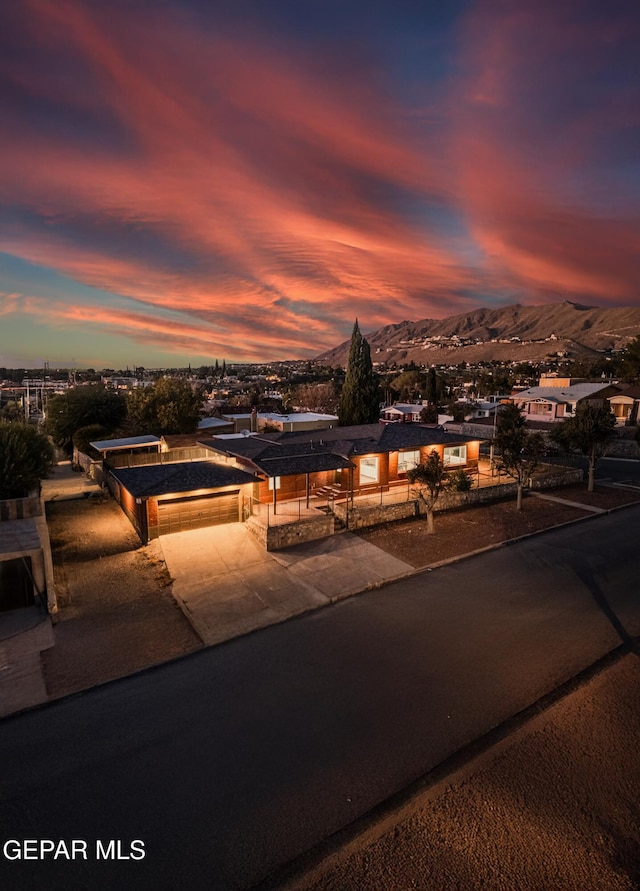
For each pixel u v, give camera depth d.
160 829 8.19
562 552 21.27
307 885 7.13
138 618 16.44
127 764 9.76
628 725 10.48
